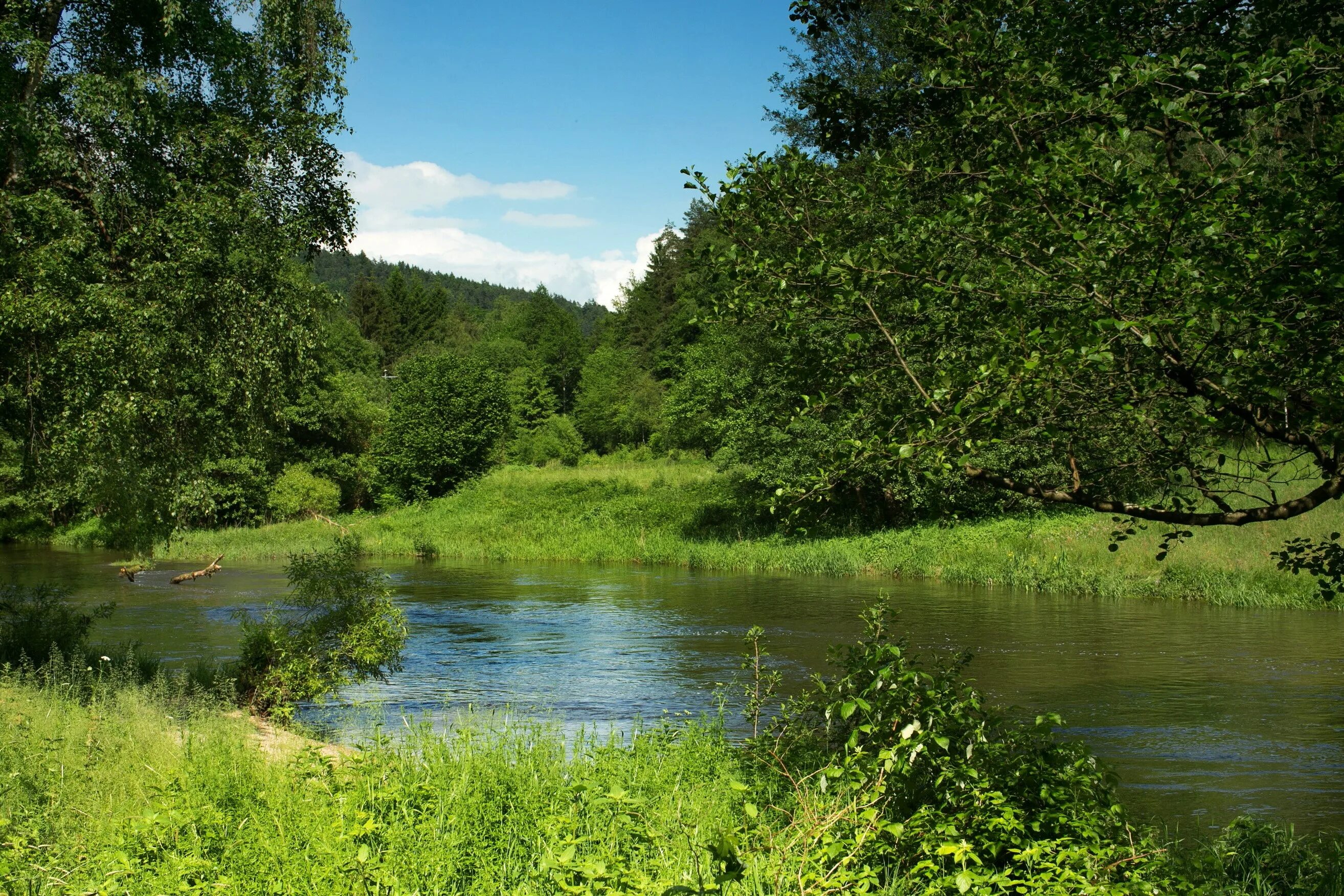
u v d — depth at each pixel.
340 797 6.11
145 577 29.81
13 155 12.51
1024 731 6.69
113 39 13.43
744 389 33.69
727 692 13.95
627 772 7.36
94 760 7.55
